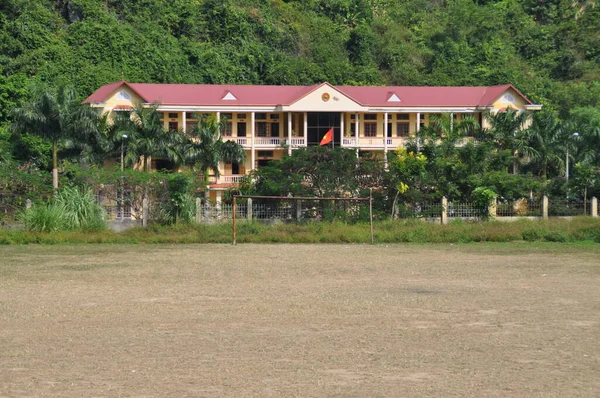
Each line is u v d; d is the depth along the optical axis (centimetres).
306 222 6575
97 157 7925
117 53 11369
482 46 14388
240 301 2844
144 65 11425
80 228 5928
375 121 10119
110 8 12725
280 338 2188
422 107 9862
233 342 2136
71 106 7650
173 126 9531
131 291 3105
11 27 11188
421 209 7081
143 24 12456
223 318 2488
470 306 2741
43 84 10175
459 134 8081
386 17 15438
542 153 8262
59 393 1662
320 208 6800
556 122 8356
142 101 9212
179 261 4306
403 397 1636
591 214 7288
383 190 7169
